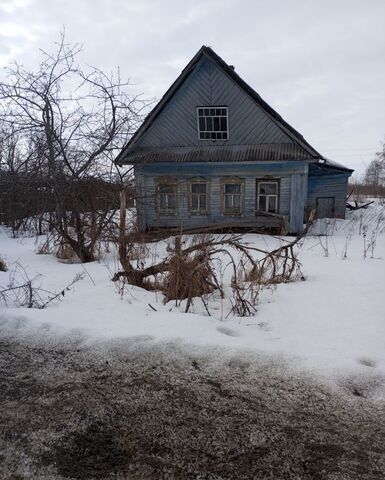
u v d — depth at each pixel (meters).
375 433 2.19
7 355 3.17
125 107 7.69
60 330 3.54
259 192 13.66
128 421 2.32
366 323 3.79
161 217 14.01
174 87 13.19
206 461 1.99
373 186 42.78
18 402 2.53
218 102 13.31
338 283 5.51
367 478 1.87
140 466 1.96
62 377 2.82
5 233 14.14
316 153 12.74
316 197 16.72
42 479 1.88
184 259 4.87
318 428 2.23
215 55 12.80
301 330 3.61
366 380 2.66
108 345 3.24
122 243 5.66
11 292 4.98
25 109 7.65
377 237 11.59
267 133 13.27
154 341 3.26
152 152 13.45
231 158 13.02
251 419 2.32
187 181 13.71
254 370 2.83
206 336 3.33
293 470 1.92
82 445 2.12
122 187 7.99
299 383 2.66
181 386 2.67
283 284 5.49
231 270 6.50
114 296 4.73
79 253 8.19
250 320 3.95
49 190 8.20
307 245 10.02
